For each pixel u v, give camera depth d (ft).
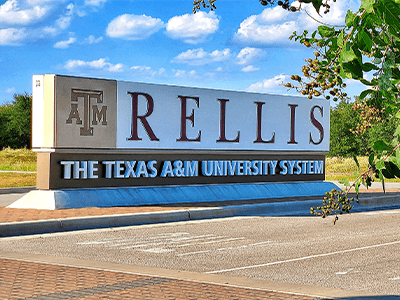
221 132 73.82
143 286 28.09
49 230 48.19
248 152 76.23
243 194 73.41
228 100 74.38
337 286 28.84
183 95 70.28
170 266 33.81
